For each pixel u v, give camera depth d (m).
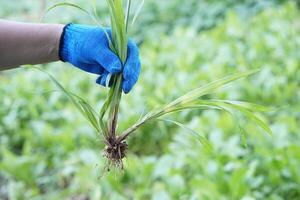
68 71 5.64
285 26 5.57
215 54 5.36
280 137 3.56
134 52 1.79
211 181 3.16
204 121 3.95
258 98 4.41
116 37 1.75
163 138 4.16
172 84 4.59
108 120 1.88
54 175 4.01
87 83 5.25
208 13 6.75
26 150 4.06
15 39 1.81
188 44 5.59
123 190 3.51
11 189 3.79
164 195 3.11
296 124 3.87
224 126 3.81
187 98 1.80
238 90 4.40
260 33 5.57
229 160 3.42
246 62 5.00
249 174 3.16
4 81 5.80
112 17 1.73
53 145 4.18
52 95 4.82
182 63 5.10
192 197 3.04
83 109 1.90
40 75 5.55
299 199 3.15
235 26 5.71
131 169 3.54
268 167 3.29
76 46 1.80
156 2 7.28
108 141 1.89
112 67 1.74
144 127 4.12
